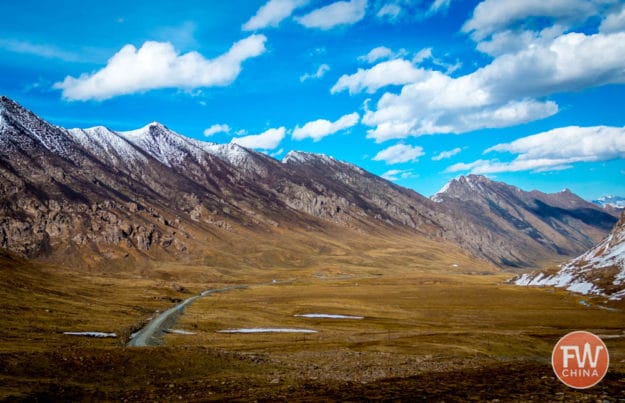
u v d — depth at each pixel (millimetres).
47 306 130125
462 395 39188
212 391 45344
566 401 34625
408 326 131750
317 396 40688
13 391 40219
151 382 50312
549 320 140875
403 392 41969
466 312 164125
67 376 48688
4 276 161625
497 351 90938
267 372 60531
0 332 85938
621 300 177750
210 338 103500
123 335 103875
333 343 96562
